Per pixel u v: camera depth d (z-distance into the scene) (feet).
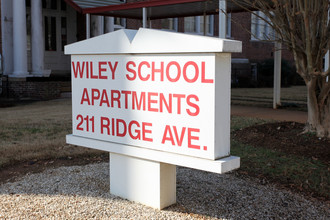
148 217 12.21
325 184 16.12
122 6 40.65
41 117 32.83
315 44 22.11
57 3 60.39
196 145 11.26
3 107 40.14
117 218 12.12
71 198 13.88
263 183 16.26
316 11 21.11
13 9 49.16
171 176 13.17
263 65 79.05
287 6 21.35
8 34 50.67
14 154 20.12
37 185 15.43
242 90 66.13
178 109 11.56
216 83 10.73
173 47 11.30
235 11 44.75
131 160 13.43
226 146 11.32
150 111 12.30
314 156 20.07
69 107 39.99
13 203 13.46
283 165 18.62
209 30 74.02
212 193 14.71
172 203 13.35
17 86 49.03
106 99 13.61
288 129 26.23
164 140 12.02
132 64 12.63
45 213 12.53
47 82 49.01
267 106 41.75
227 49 10.43
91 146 14.16
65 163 19.02
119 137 13.34
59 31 60.95
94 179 16.12
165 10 46.24
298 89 67.92
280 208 13.51
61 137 24.48
